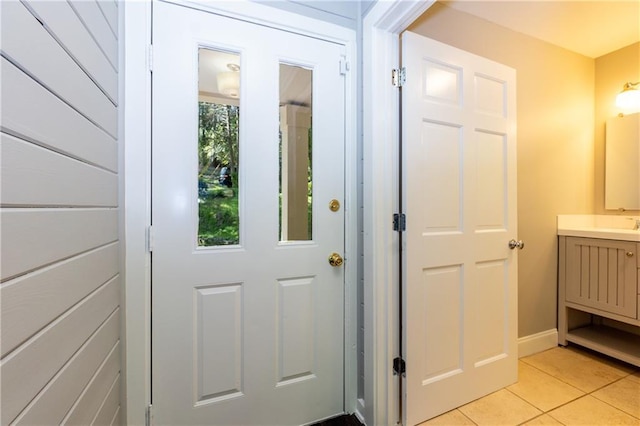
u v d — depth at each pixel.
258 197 1.34
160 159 1.17
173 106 1.19
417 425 1.43
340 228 1.50
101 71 0.89
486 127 1.64
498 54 1.91
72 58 0.69
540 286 2.16
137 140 1.12
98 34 0.86
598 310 2.01
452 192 1.53
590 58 2.36
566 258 2.19
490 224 1.67
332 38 1.47
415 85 1.42
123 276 1.09
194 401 1.22
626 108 2.23
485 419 1.46
